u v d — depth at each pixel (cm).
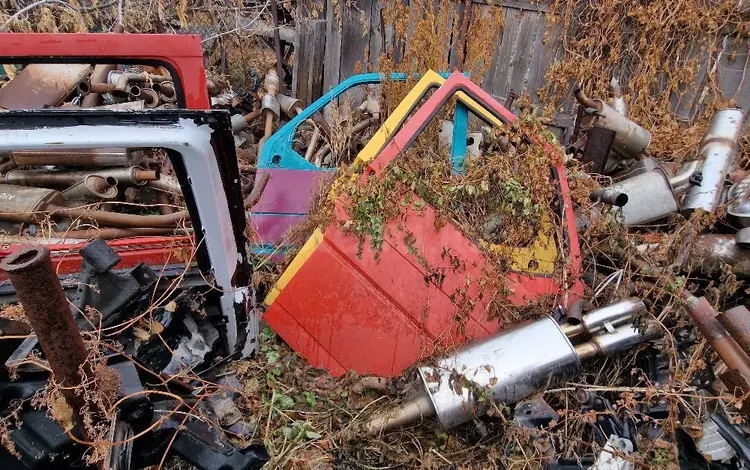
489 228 246
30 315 96
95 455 119
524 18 501
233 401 194
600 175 346
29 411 127
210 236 164
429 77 266
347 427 213
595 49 491
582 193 288
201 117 139
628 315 222
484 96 259
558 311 232
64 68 376
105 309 148
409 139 238
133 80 396
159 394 155
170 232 272
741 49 453
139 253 201
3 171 298
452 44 533
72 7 533
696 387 216
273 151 321
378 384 225
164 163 337
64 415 120
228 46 645
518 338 208
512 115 261
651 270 276
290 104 480
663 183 317
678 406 212
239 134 449
